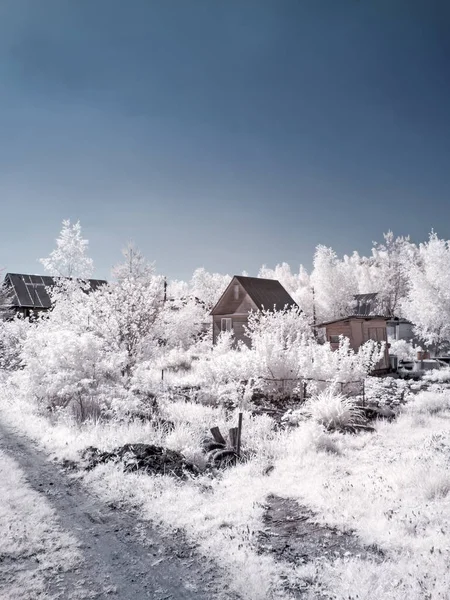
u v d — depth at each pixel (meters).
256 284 40.69
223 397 15.90
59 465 8.46
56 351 13.72
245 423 12.79
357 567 4.63
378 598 4.04
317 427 10.84
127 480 7.50
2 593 4.24
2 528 5.62
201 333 46.84
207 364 18.86
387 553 5.03
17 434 10.98
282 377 17.20
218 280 69.94
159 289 20.67
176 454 9.09
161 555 5.07
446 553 4.77
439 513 5.93
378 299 63.84
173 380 21.20
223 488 7.55
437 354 40.53
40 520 5.93
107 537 5.52
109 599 4.18
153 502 6.66
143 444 9.20
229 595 4.25
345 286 56.88
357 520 6.02
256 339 18.62
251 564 4.81
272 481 7.87
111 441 9.77
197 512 6.37
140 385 14.15
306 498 6.98
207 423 12.68
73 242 33.62
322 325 28.38
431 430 11.59
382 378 24.16
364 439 10.87
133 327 18.47
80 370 13.73
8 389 17.03
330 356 16.92
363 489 7.13
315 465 8.77
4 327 25.08
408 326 48.34
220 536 5.56
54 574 4.62
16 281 49.25
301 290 60.91
